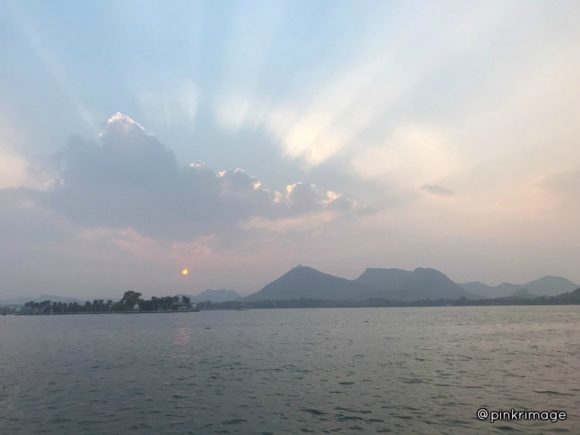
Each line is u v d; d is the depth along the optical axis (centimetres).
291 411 3269
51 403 3603
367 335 10812
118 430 2880
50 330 16238
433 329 12912
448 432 2716
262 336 11156
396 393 3791
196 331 13975
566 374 4628
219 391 3991
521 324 14838
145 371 5228
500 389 3894
